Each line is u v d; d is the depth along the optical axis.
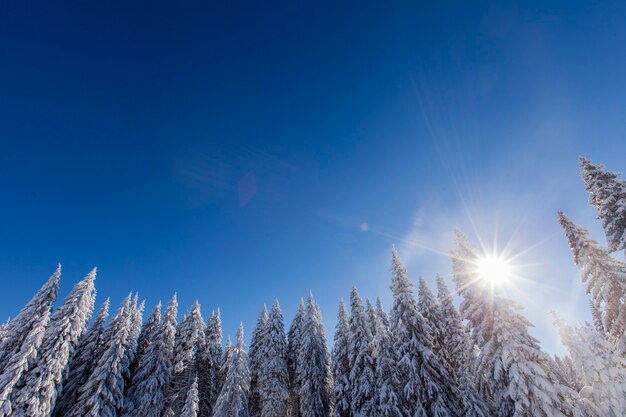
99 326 34.53
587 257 17.59
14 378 24.91
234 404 29.59
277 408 33.28
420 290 31.97
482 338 18.12
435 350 27.83
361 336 32.38
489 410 20.77
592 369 17.59
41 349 27.20
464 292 19.81
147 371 32.88
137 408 30.22
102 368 28.89
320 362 38.59
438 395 22.55
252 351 46.03
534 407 15.30
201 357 40.09
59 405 28.83
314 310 40.84
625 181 16.20
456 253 20.80
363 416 26.83
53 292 31.27
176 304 37.91
